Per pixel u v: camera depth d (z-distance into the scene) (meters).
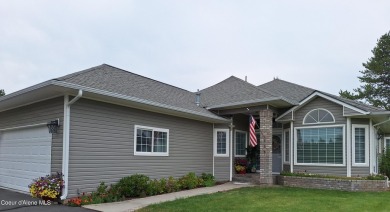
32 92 9.33
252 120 14.38
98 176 9.96
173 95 15.14
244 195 10.80
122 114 11.04
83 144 9.58
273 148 17.45
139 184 10.39
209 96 17.44
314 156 14.39
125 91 11.09
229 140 15.91
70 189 9.11
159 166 12.44
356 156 13.59
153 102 11.36
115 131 10.70
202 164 14.81
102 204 8.88
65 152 9.08
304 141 14.76
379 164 16.36
